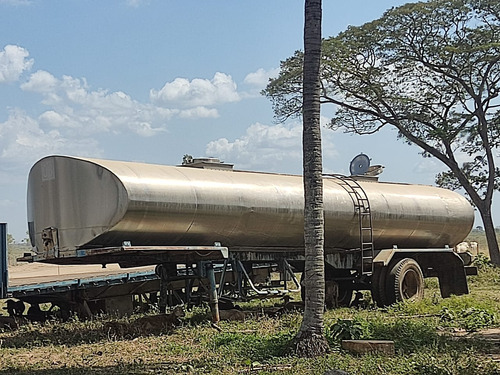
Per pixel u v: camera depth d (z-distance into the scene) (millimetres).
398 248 19797
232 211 15328
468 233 21156
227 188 15383
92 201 13805
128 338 14109
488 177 34531
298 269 19000
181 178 14734
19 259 14969
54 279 17047
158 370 10703
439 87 34438
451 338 12664
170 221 14305
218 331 14172
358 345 11305
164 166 15109
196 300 16797
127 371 10641
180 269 17047
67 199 14180
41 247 14703
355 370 9977
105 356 12078
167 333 14383
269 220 16109
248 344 12062
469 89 33531
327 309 18172
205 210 14812
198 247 14523
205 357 11492
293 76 34000
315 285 11273
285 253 17328
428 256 20938
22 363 11625
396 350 11453
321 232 11367
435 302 18422
